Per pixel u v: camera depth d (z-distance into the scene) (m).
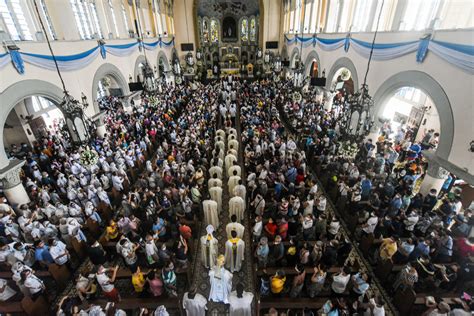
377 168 11.24
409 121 15.33
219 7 35.03
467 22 8.92
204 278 8.05
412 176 10.35
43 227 8.12
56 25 13.07
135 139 15.06
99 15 16.67
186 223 8.95
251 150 13.14
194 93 25.92
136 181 12.67
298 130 16.05
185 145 13.42
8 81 9.82
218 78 36.53
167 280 6.45
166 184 10.89
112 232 8.35
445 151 8.89
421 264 6.65
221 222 10.32
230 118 19.98
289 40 28.62
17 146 16.34
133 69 20.61
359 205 9.41
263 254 7.19
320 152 13.06
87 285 6.47
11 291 6.82
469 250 6.99
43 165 12.77
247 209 10.46
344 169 11.27
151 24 25.95
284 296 6.78
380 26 12.74
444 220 8.55
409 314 6.36
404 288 6.61
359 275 6.25
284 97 21.92
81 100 13.99
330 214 9.38
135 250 7.62
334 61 17.31
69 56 13.10
